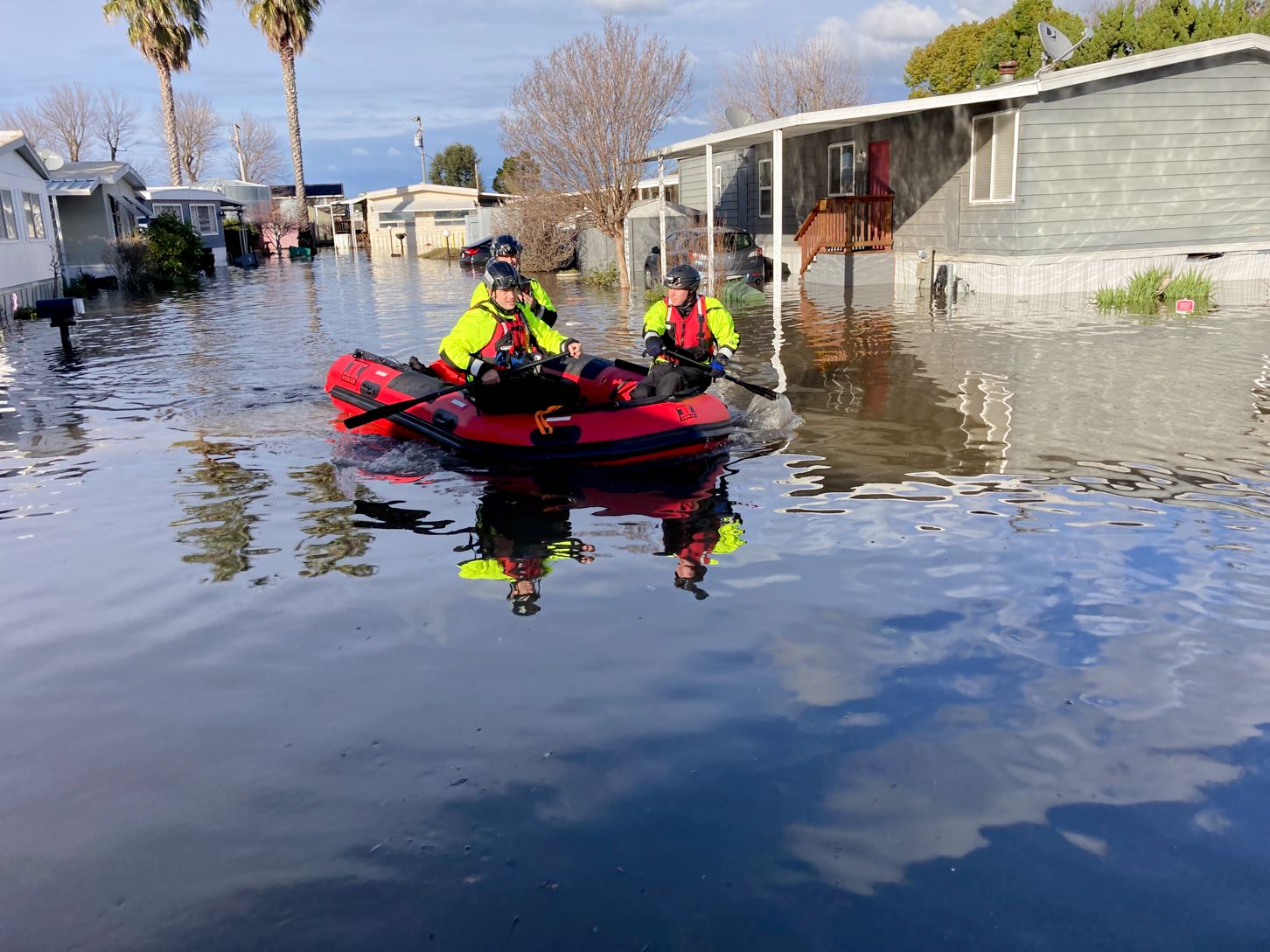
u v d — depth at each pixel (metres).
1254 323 11.92
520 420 6.88
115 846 2.72
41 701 3.55
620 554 4.86
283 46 46.59
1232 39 14.66
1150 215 15.69
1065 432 7.03
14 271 18.95
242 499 5.97
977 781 2.94
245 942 2.35
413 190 47.59
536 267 28.20
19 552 5.11
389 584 4.54
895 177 18.61
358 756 3.12
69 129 60.47
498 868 2.59
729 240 20.48
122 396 9.59
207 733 3.30
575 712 3.37
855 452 6.71
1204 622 3.96
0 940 2.37
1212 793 2.86
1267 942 2.30
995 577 4.45
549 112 21.92
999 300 15.09
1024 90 14.29
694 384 7.33
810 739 3.17
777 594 4.32
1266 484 5.70
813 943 2.31
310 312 18.47
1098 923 2.37
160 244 27.88
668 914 2.41
